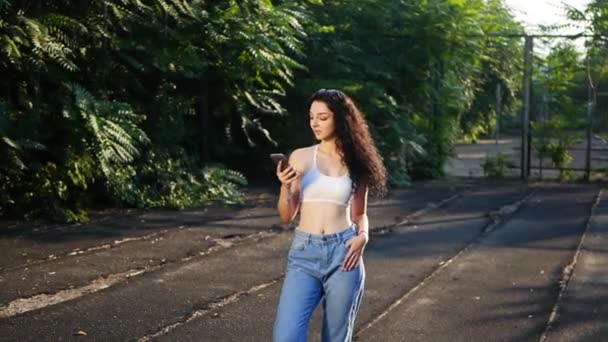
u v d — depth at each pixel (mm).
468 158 27188
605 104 18562
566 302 7668
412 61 18406
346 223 4652
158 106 14117
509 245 10617
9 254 9117
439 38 18156
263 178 17250
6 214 11406
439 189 17000
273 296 7633
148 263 8945
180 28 13781
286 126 16938
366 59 17844
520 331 6703
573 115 18734
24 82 11578
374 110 17203
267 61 14031
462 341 6398
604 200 15453
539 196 15961
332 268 4559
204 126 15516
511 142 38719
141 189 13312
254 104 14828
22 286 7719
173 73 14125
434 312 7223
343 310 4586
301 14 14953
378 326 6750
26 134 11109
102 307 7102
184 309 7109
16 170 11180
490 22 18984
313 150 4734
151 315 6902
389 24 18094
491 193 16375
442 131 19156
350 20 17922
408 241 10797
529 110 19031
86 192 12594
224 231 11102
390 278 8531
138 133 12156
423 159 18969
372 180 4719
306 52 16688
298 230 4645
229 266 8922
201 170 14398
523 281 8523
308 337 6426
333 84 16406
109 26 12695
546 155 18953
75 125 11750
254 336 6398
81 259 9000
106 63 12586
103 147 11734
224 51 14266
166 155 14062
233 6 14125
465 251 10156
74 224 11227
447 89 19094
